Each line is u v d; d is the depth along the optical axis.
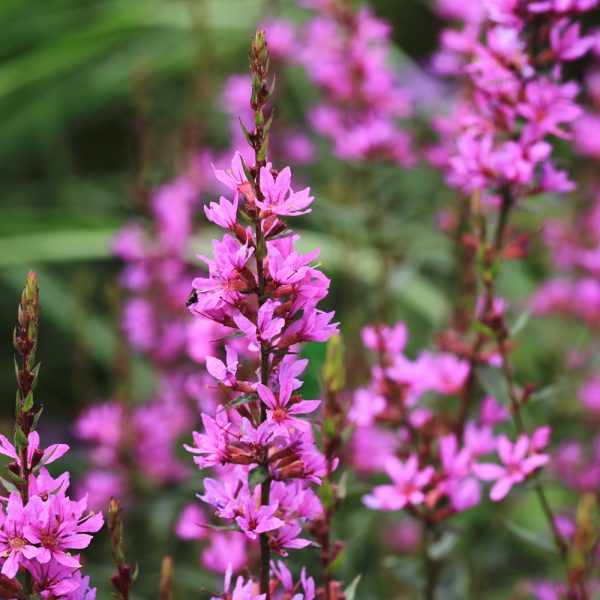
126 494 1.12
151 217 1.24
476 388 0.99
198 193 1.32
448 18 1.31
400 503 0.91
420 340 1.49
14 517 0.78
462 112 1.17
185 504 1.10
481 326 0.92
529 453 0.92
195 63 1.63
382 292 1.25
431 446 0.94
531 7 0.92
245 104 1.41
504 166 0.94
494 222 0.96
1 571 0.79
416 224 1.40
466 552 1.14
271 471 0.80
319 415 0.94
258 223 0.79
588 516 0.88
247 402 0.80
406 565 0.98
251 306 0.79
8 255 1.53
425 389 0.98
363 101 1.33
